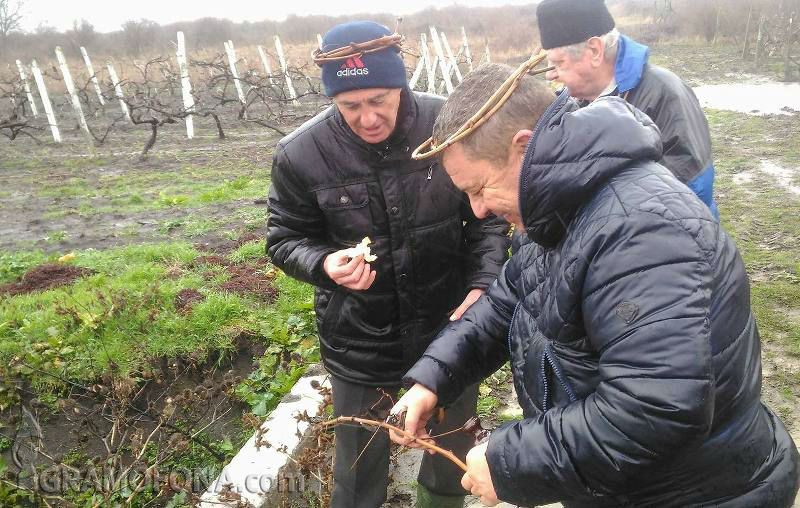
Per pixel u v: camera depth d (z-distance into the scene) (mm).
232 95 23297
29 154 14984
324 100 21828
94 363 4590
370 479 2811
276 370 4625
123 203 9812
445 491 2889
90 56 35719
